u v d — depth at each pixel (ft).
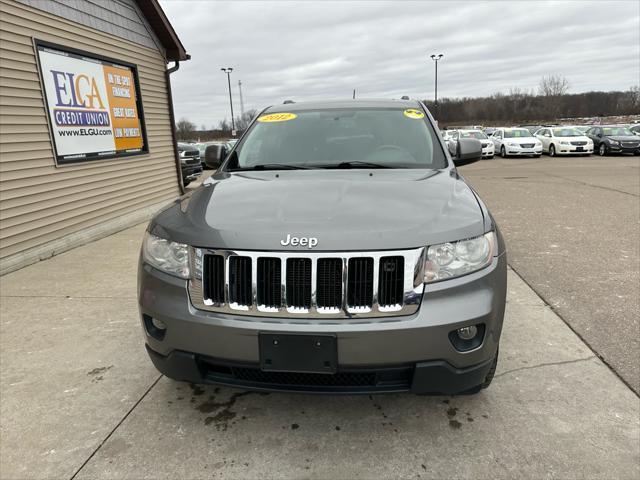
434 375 6.67
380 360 6.51
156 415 8.27
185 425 7.98
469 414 8.11
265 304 6.68
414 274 6.54
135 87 28.25
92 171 23.56
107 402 8.68
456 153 11.90
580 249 18.30
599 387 8.82
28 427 7.97
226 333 6.67
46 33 20.42
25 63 19.13
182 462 7.08
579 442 7.34
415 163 10.09
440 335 6.51
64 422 8.09
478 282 6.82
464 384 6.92
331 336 6.41
